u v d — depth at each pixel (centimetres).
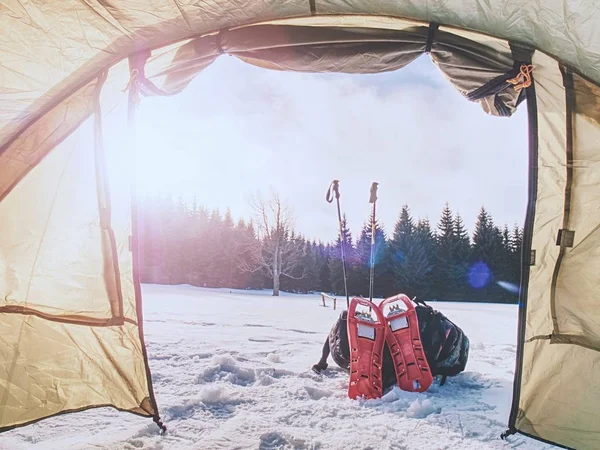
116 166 279
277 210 2891
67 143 268
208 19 255
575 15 216
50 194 269
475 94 273
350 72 294
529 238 245
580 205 239
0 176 258
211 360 387
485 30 241
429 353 318
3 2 232
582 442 223
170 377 331
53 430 238
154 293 1845
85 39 248
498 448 216
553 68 242
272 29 271
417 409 262
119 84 279
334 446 211
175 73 293
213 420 248
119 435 226
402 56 278
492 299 3300
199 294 1983
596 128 235
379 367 292
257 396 290
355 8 245
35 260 268
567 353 238
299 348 479
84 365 270
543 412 231
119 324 271
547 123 246
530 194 246
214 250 3662
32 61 249
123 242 281
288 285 3825
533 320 243
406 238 3350
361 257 3462
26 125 261
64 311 272
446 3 234
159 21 249
